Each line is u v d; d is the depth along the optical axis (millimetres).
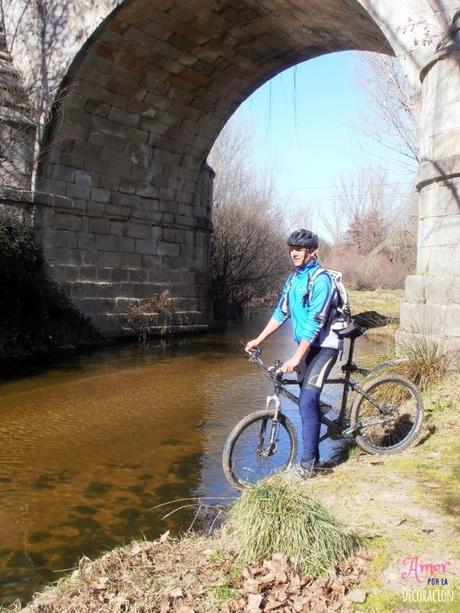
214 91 15820
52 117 13383
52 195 13664
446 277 7207
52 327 13195
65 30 13109
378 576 3141
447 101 7449
